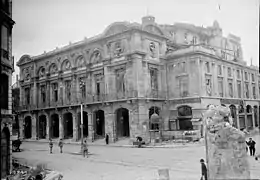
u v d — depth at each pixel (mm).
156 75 40812
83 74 44500
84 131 46406
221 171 10781
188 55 39781
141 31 38594
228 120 11383
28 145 42719
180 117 40062
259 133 46781
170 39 45312
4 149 17141
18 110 55938
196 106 38312
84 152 27281
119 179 16609
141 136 36406
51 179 16516
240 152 10648
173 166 19828
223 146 10852
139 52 37531
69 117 49062
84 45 44438
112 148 33812
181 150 28766
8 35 18328
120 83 39812
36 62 53375
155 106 39500
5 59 17609
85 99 43125
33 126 52281
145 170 18969
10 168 17594
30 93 54188
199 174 16719
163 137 38969
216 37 57938
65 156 28266
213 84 41531
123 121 42219
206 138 11367
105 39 41406
